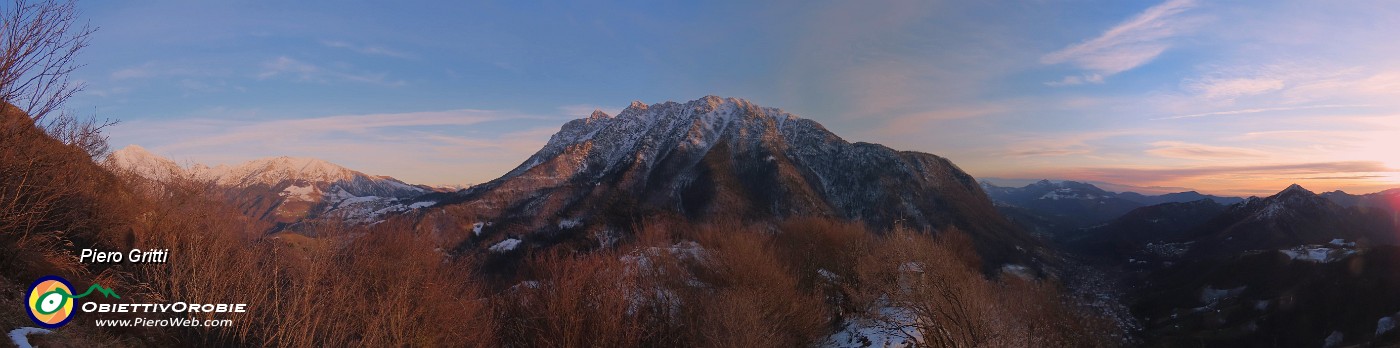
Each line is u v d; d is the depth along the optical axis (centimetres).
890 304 3641
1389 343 6356
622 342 2677
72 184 2042
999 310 3256
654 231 4553
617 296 2875
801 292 3766
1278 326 8031
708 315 2902
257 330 2203
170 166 2834
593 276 2934
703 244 4144
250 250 2462
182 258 2195
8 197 1683
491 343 2717
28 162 1717
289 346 2094
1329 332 7481
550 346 2550
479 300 3078
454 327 2558
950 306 3000
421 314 2492
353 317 2405
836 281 4453
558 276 2850
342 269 2564
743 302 2884
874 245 4141
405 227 3288
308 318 2108
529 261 3569
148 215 2409
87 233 2180
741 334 2766
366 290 2562
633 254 3744
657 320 3045
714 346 2783
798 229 4953
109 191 2317
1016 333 3228
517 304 2952
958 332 2952
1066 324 5144
